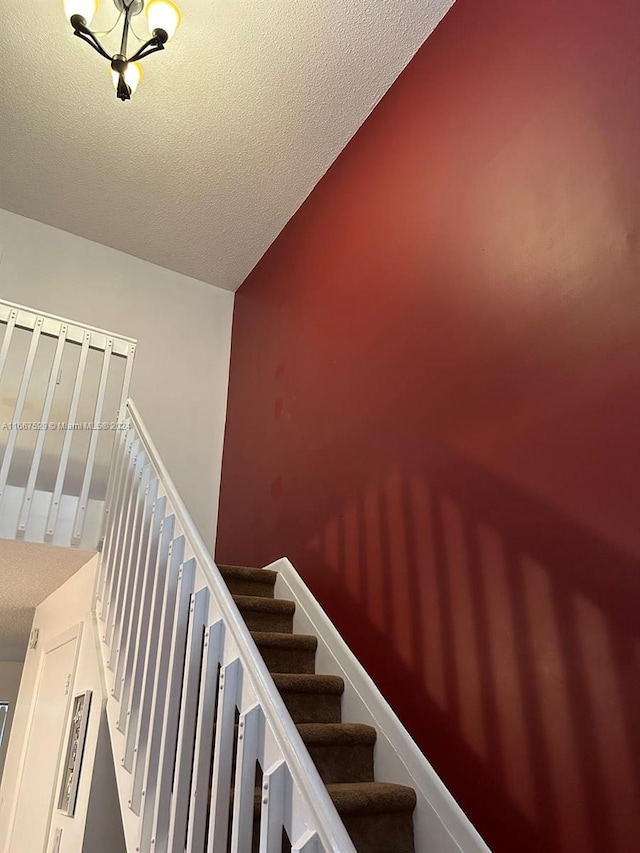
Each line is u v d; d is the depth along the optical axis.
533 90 2.48
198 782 1.47
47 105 3.58
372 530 2.78
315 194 4.12
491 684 2.00
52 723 3.11
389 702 2.38
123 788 1.93
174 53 3.30
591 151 2.14
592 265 2.02
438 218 2.85
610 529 1.76
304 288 3.98
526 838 1.75
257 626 2.92
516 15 2.68
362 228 3.47
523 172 2.42
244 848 1.25
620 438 1.80
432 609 2.32
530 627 1.92
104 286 4.57
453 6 3.10
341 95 3.54
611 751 1.60
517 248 2.35
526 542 2.01
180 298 4.91
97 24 3.16
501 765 1.88
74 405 2.95
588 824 1.60
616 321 1.89
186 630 1.82
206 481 4.47
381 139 3.49
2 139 3.79
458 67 2.98
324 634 2.79
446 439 2.47
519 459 2.12
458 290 2.61
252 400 4.36
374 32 3.22
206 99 3.55
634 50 2.07
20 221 4.38
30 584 3.50
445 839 1.91
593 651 1.72
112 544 2.68
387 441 2.83
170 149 3.86
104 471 4.08
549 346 2.11
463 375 2.46
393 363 2.92
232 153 3.90
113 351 3.17
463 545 2.26
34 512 2.77
